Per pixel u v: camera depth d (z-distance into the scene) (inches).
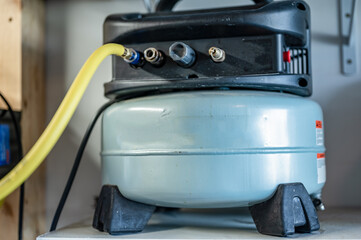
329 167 37.9
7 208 35.8
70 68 42.1
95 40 42.0
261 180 23.4
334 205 37.6
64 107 22.2
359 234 23.9
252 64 24.9
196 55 25.5
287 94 26.1
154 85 25.6
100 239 23.6
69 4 42.6
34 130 39.3
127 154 25.1
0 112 33.1
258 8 25.0
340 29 38.3
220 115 23.5
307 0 39.1
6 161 33.7
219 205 24.1
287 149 24.2
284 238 22.9
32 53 39.4
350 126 37.8
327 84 38.3
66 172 41.3
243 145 23.4
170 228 26.9
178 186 23.5
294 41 26.2
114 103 28.6
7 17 37.1
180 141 23.6
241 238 23.0
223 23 24.5
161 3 31.8
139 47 26.5
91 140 41.0
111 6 42.0
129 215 25.4
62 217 40.8
